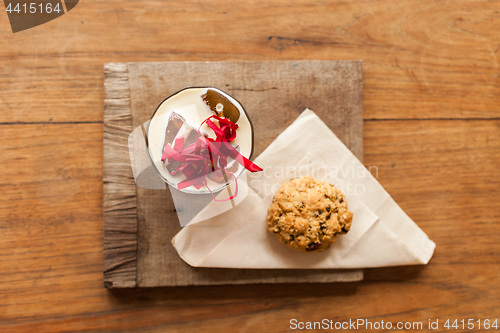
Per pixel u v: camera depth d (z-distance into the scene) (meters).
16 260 0.54
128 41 0.55
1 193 0.54
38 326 0.54
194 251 0.53
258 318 0.55
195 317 0.55
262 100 0.54
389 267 0.56
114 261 0.53
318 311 0.55
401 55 0.56
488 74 0.56
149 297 0.55
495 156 0.56
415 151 0.56
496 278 0.56
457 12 0.56
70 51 0.55
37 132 0.55
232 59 0.55
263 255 0.53
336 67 0.54
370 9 0.56
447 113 0.56
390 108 0.56
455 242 0.56
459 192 0.56
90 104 0.55
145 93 0.54
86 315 0.54
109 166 0.53
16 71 0.55
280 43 0.56
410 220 0.55
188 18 0.55
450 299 0.56
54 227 0.54
